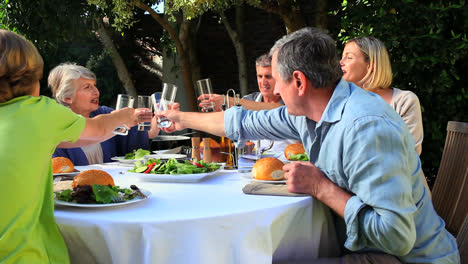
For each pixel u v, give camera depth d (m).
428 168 4.37
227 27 6.77
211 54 7.29
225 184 1.98
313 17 6.12
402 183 1.44
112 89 7.43
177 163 2.15
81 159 3.00
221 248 1.42
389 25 3.98
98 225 1.39
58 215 1.45
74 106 3.03
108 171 2.38
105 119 1.87
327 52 1.59
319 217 1.72
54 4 4.95
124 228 1.38
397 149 1.46
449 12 3.93
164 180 2.04
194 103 6.58
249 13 6.92
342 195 1.59
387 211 1.42
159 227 1.37
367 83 2.80
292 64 1.61
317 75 1.59
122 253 1.38
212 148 2.56
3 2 4.93
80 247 1.46
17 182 1.26
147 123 2.32
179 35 6.54
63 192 1.61
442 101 4.13
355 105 1.54
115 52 7.05
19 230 1.27
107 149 3.24
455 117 4.13
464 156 2.22
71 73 2.98
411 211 1.45
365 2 4.27
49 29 5.03
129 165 2.61
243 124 2.13
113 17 5.83
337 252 1.84
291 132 2.03
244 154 2.54
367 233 1.49
